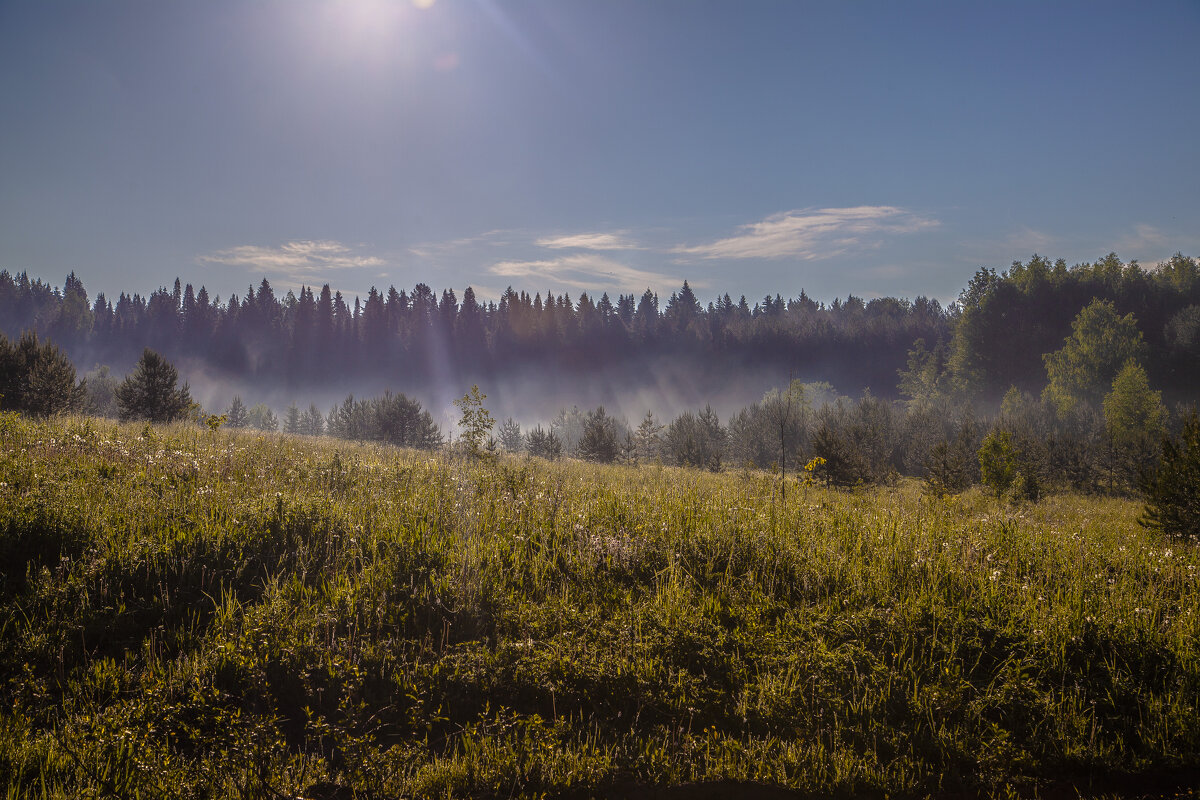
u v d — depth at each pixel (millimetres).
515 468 12430
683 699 4680
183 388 28109
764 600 6000
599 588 6180
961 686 4855
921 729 4508
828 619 5699
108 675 4324
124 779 3568
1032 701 4754
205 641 4742
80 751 3660
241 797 3521
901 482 33656
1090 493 31625
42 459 8375
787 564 6684
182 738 4008
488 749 4027
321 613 5160
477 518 7488
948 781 4117
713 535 7254
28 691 4117
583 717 4535
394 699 4504
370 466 10406
